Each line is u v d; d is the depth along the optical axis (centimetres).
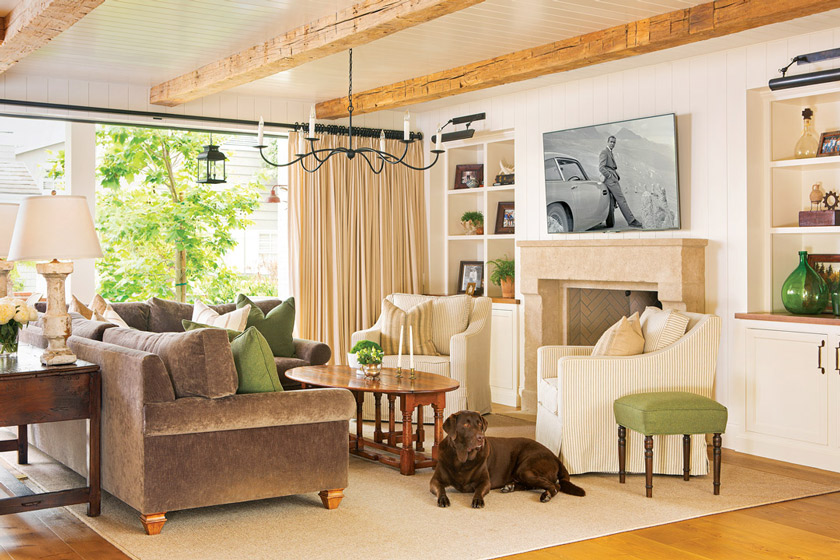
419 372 559
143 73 639
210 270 1023
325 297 767
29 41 478
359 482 482
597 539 380
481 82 601
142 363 376
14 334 431
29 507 390
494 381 761
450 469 438
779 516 418
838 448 507
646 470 452
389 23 441
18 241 409
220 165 695
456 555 356
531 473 453
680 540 380
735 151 566
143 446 376
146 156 960
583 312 712
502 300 746
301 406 409
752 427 558
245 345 405
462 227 834
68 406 400
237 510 423
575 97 678
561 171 682
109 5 466
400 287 809
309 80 670
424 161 834
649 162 609
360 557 353
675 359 501
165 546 366
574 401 494
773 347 543
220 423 388
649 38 488
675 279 578
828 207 566
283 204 831
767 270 573
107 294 959
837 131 557
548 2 456
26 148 868
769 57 546
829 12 473
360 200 784
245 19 492
